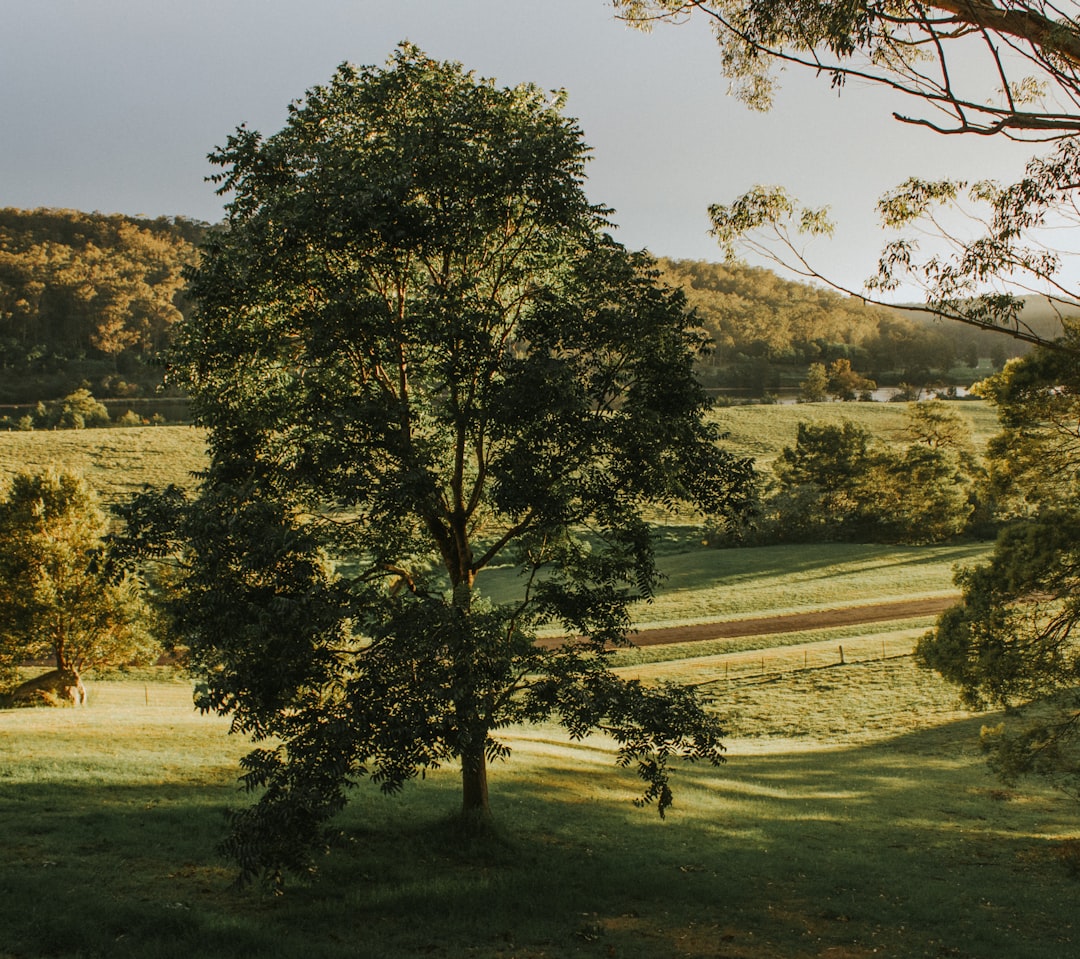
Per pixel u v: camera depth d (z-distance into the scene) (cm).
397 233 1465
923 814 2728
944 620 2458
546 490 1611
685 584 7275
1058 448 2352
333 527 1836
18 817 1728
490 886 1586
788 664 4975
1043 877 2014
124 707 3744
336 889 1546
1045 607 2348
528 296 1811
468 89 1695
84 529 3809
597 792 2584
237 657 1534
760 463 12888
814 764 3550
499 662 1520
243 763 1478
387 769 1464
